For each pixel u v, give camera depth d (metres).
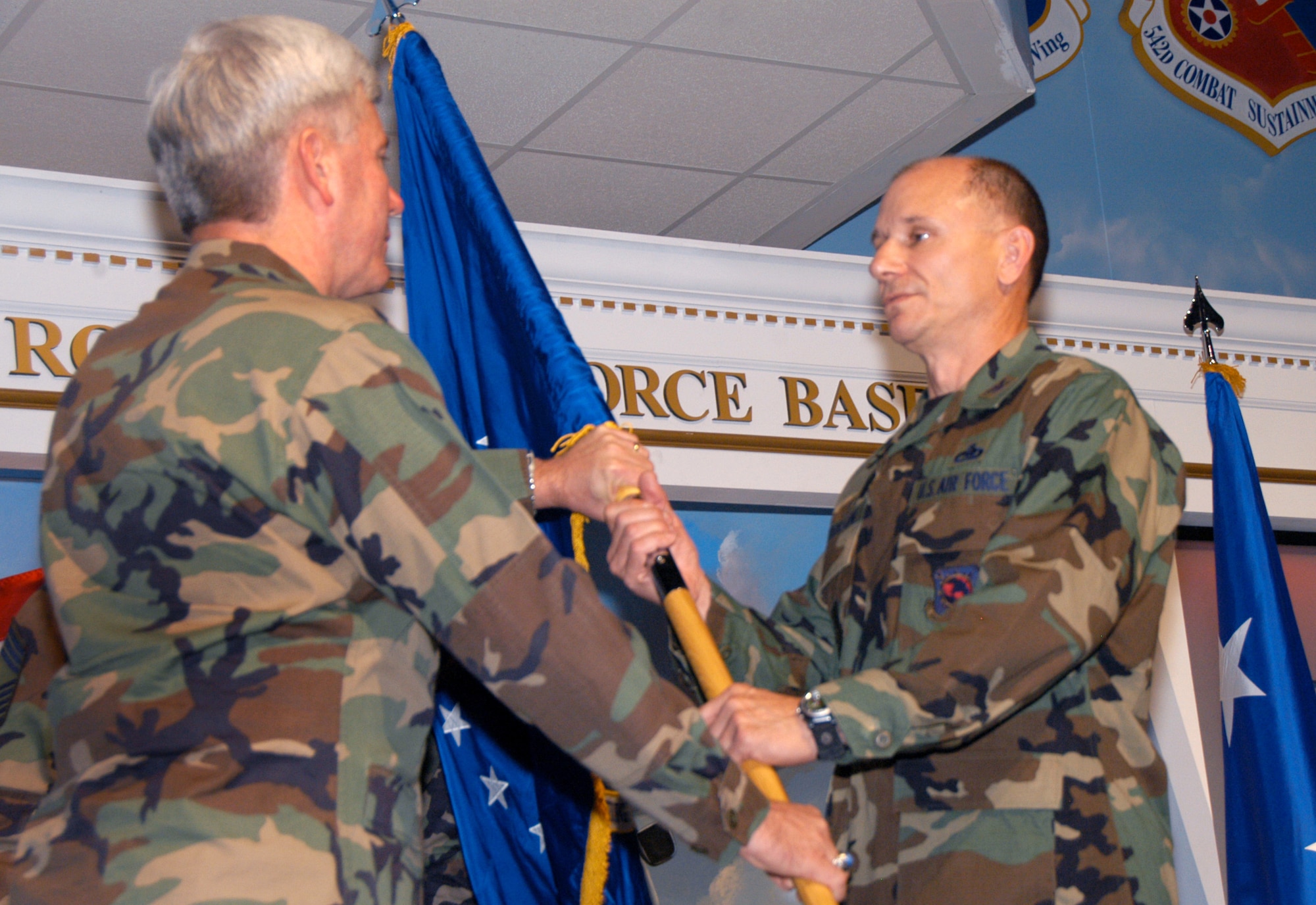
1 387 3.46
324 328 1.25
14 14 3.42
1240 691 3.25
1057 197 5.29
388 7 2.45
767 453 4.21
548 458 1.89
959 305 1.77
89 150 4.13
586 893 1.86
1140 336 4.59
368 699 1.23
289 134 1.43
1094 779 1.50
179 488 1.21
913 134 4.35
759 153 4.43
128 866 1.12
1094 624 1.45
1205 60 5.62
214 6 3.45
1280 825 3.11
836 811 1.71
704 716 1.45
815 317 4.33
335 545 1.22
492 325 2.06
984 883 1.46
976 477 1.62
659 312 4.17
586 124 4.19
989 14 3.72
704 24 3.70
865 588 1.72
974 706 1.41
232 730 1.18
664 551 1.55
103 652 1.23
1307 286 5.55
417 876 1.25
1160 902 1.48
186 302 1.33
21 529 3.77
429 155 2.28
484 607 1.19
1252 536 3.37
